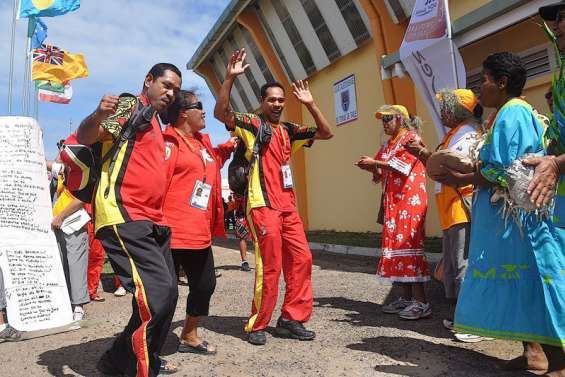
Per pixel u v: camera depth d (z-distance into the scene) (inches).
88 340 160.6
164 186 117.3
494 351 134.0
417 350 136.2
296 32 557.0
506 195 107.9
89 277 231.9
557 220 104.6
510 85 115.5
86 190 114.2
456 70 284.2
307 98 159.5
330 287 240.4
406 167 174.4
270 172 151.5
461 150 145.0
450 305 189.6
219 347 145.8
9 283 161.0
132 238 107.7
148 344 106.3
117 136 109.5
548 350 105.5
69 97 398.3
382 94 450.3
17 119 171.6
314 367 125.0
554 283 101.5
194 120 142.1
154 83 115.1
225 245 542.6
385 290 226.1
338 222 530.6
